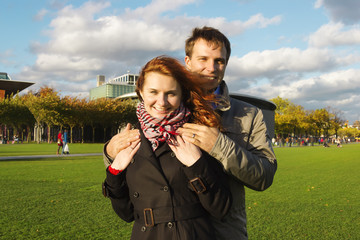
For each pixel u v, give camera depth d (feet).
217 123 5.69
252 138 6.31
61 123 166.20
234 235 5.81
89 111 172.55
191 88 5.57
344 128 479.82
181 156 5.14
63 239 14.87
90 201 22.79
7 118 165.48
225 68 6.73
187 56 6.98
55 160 58.23
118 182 5.61
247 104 6.64
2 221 17.67
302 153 98.73
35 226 16.80
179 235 5.03
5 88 233.35
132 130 5.76
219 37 6.49
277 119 230.27
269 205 22.77
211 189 5.11
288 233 16.42
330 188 30.50
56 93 163.02
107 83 465.88
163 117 5.31
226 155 5.24
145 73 5.30
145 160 5.31
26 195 24.84
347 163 60.29
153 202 5.20
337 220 18.93
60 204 21.80
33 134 227.40
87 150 96.78
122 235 15.53
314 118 276.21
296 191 28.58
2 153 78.38
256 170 5.46
